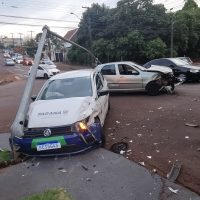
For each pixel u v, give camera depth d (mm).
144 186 5320
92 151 6980
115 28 44375
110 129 8828
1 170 6574
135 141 7605
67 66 56406
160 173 5773
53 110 6906
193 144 7066
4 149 7891
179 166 5949
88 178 5773
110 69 14633
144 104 12086
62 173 6090
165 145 7152
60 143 6395
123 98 13891
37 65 8445
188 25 48500
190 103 11695
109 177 5742
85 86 8188
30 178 6039
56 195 5172
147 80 13953
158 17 44406
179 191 5094
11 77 38312
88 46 50156
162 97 13531
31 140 6496
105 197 5074
